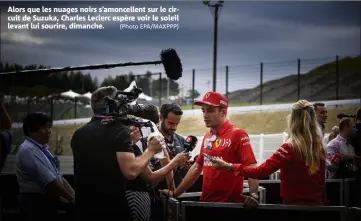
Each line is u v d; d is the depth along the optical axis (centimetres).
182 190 432
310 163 374
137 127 383
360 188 562
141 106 452
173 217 358
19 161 453
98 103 362
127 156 345
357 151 661
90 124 360
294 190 379
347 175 625
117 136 347
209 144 418
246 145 398
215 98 412
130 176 342
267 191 547
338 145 648
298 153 375
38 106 2934
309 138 376
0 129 450
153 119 451
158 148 357
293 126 381
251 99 3472
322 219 336
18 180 457
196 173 432
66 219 475
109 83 3416
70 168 1647
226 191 406
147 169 372
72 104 3259
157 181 379
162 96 3612
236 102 3484
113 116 357
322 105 654
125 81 3388
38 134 459
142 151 411
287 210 340
